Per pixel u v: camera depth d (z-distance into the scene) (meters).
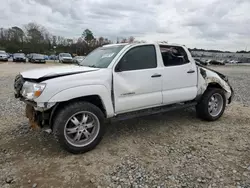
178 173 2.94
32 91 3.24
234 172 2.96
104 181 2.77
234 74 20.64
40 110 3.25
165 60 4.36
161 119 5.17
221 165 3.13
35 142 3.87
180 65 4.53
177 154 3.47
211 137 4.16
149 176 2.88
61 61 35.12
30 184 2.70
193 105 4.84
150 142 3.92
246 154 3.47
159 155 3.44
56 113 3.38
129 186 2.68
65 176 2.87
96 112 3.54
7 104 6.41
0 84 10.47
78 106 3.38
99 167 3.09
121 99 3.81
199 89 4.84
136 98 3.97
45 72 3.51
